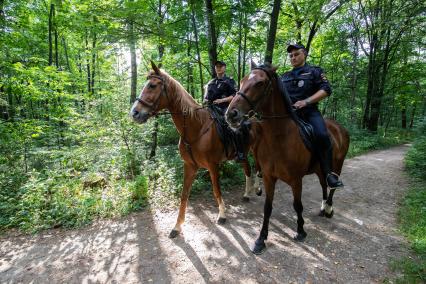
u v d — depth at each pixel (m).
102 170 6.65
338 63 16.14
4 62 6.41
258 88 2.64
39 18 10.48
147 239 3.81
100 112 6.93
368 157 10.50
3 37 6.96
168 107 3.78
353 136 14.99
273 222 4.31
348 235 3.82
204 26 7.18
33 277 3.03
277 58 14.96
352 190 6.04
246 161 5.05
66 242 3.81
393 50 16.02
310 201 5.32
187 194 4.05
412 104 21.98
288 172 3.16
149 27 5.98
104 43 6.20
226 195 5.67
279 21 12.08
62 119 7.52
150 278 2.95
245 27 7.26
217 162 4.21
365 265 3.08
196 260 3.26
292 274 2.95
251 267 3.09
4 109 7.22
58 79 7.93
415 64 16.05
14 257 3.46
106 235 3.98
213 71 6.90
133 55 9.94
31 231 4.12
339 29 15.12
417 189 5.73
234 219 4.46
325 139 3.30
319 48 15.73
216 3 7.46
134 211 4.81
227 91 4.72
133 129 6.87
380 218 4.43
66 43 14.27
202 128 3.97
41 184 4.95
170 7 8.28
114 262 3.27
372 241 3.63
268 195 3.38
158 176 6.26
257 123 3.31
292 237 3.78
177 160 6.82
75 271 3.12
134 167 6.95
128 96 7.48
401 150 12.77
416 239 3.50
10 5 8.38
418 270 2.87
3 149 6.21
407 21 9.10
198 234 3.92
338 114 18.50
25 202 4.71
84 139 6.95
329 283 2.78
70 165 6.58
